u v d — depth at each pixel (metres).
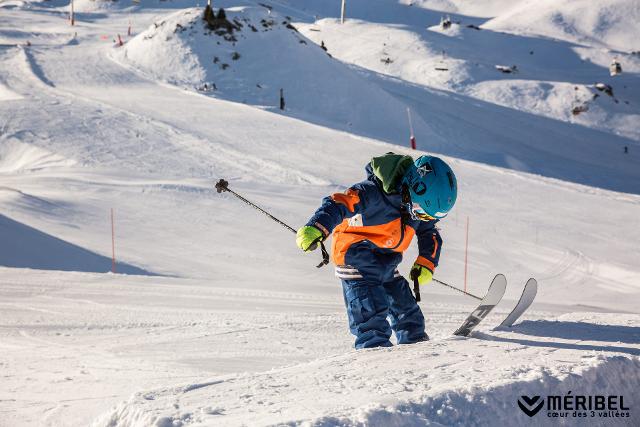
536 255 20.64
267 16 64.75
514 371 3.18
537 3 152.50
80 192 23.56
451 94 72.19
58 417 3.79
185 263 17.19
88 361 5.71
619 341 4.26
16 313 8.14
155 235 19.59
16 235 17.73
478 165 32.31
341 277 4.84
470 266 19.12
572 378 3.13
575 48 107.44
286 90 55.94
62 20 106.06
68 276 11.04
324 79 58.09
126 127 36.25
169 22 62.44
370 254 4.70
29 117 37.50
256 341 6.69
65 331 7.16
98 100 43.75
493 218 24.09
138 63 59.19
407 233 4.71
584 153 57.94
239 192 24.55
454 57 86.31
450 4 187.12
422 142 52.50
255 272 16.75
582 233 23.17
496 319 8.66
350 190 4.48
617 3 141.00
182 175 27.80
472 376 3.09
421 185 4.41
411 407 2.61
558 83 77.00
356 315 4.70
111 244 18.34
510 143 56.50
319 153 32.50
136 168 28.67
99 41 78.56
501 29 137.25
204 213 21.91
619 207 26.78
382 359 3.54
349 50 89.69
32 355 5.97
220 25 61.00
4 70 54.81
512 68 84.56
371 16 179.38
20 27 96.12
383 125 54.22
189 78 56.25
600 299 16.59
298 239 4.32
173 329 7.29
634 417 3.31
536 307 11.53
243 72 57.34
